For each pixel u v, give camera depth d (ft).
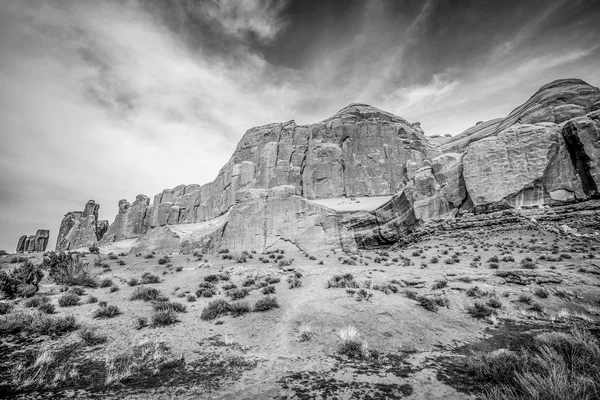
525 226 87.76
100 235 382.01
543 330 34.24
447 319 38.81
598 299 43.50
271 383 21.43
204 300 50.34
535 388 16.97
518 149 100.22
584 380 17.25
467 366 23.75
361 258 100.99
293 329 34.14
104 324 34.99
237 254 120.37
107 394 19.02
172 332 33.65
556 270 54.70
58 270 65.16
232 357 27.20
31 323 32.17
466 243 90.94
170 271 84.53
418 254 91.81
